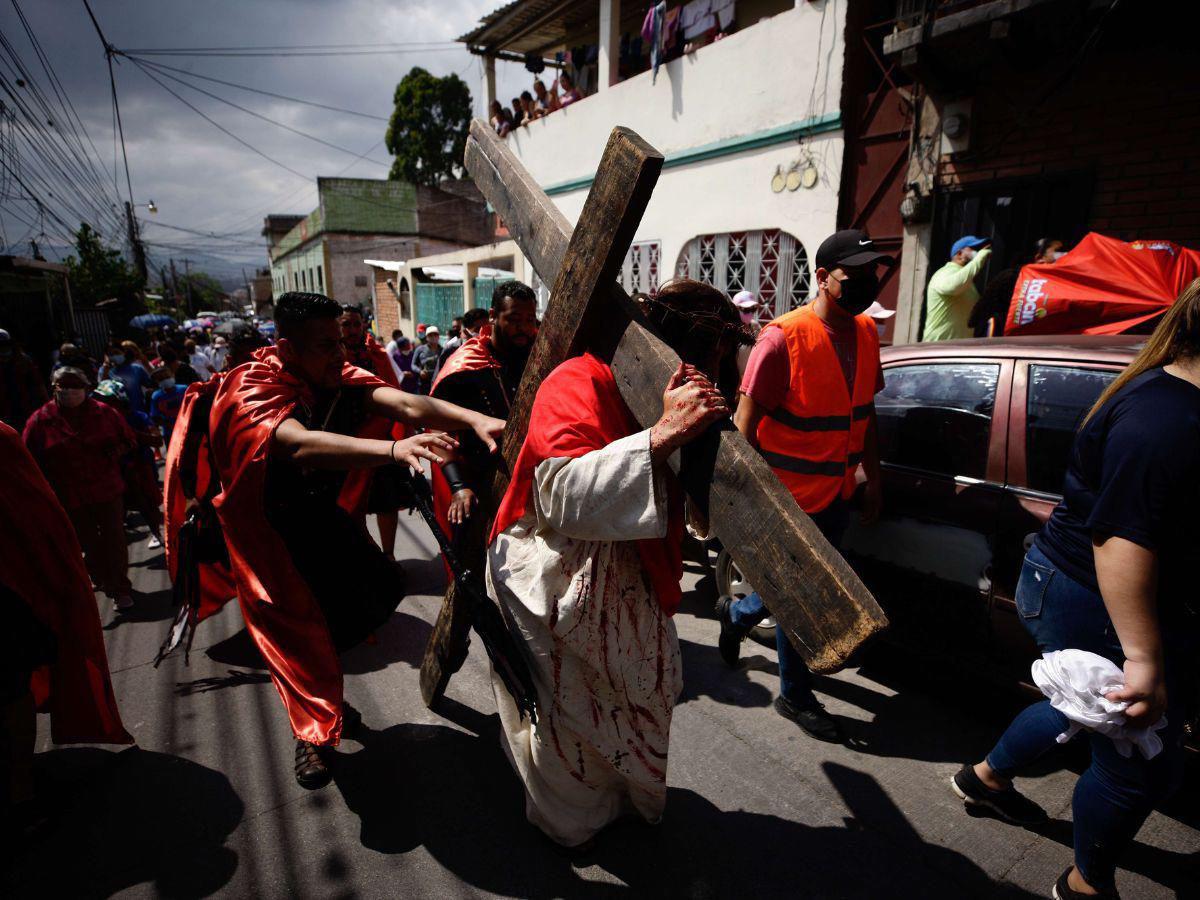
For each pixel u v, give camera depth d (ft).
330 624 7.79
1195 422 4.33
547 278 5.74
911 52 15.84
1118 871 6.15
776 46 22.16
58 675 7.80
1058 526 5.49
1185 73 14.21
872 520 8.67
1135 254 11.29
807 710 8.30
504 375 10.13
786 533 3.77
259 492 6.95
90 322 56.65
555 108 35.27
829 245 7.70
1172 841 6.48
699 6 25.70
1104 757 5.20
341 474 8.02
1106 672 4.90
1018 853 6.42
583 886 6.18
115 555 12.66
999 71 16.78
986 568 7.66
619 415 5.09
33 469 7.39
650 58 28.99
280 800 7.42
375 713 9.04
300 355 7.30
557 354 5.42
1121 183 15.34
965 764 7.66
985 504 7.67
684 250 27.02
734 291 25.20
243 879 6.35
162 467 25.00
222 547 9.07
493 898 6.08
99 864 6.59
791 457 7.89
